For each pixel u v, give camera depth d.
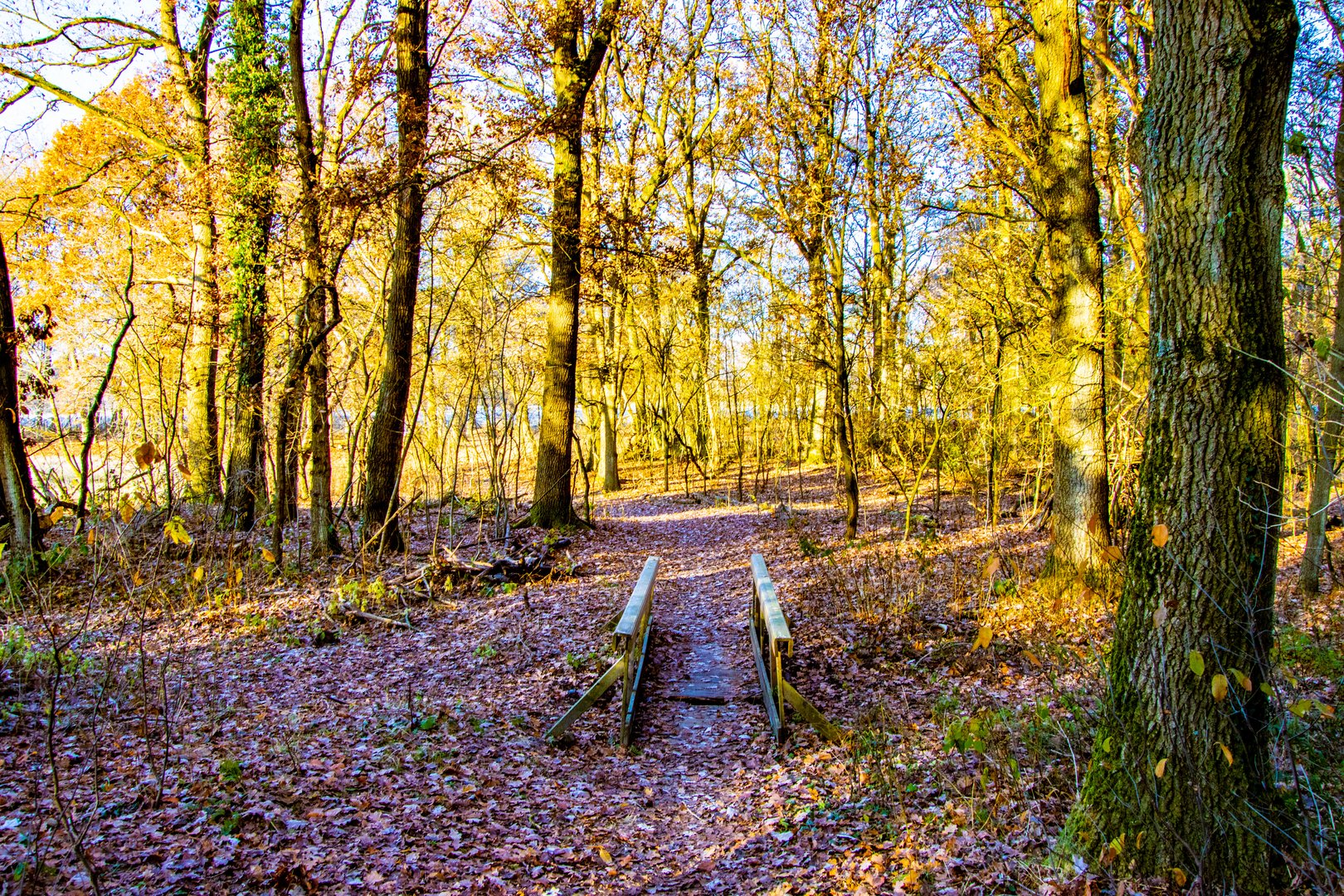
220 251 12.45
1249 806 2.87
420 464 13.25
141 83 15.86
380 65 12.30
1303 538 9.71
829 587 9.28
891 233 20.62
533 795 4.64
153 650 6.86
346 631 7.88
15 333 8.35
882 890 3.34
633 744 5.63
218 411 14.07
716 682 7.00
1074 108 8.23
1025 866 3.27
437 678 6.69
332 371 13.82
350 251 17.00
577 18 14.11
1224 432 2.96
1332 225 8.86
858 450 20.00
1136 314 8.98
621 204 17.38
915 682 6.36
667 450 25.66
